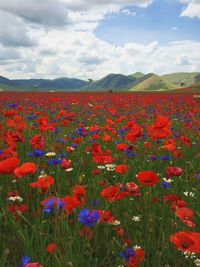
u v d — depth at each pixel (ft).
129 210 13.03
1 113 47.55
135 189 10.04
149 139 25.98
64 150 23.25
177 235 6.65
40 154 15.16
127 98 88.63
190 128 36.63
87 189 14.84
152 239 10.91
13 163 9.87
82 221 8.07
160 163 19.94
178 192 15.72
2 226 11.30
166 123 14.82
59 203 9.07
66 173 17.49
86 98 95.20
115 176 17.71
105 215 9.77
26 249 9.34
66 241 9.18
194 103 74.02
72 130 31.58
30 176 15.75
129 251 8.14
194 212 12.64
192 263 10.07
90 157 21.03
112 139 27.81
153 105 75.61
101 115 51.31
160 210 13.02
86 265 9.30
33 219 11.73
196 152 26.12
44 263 8.86
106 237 10.68
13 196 12.81
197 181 16.94
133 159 20.86
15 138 16.65
